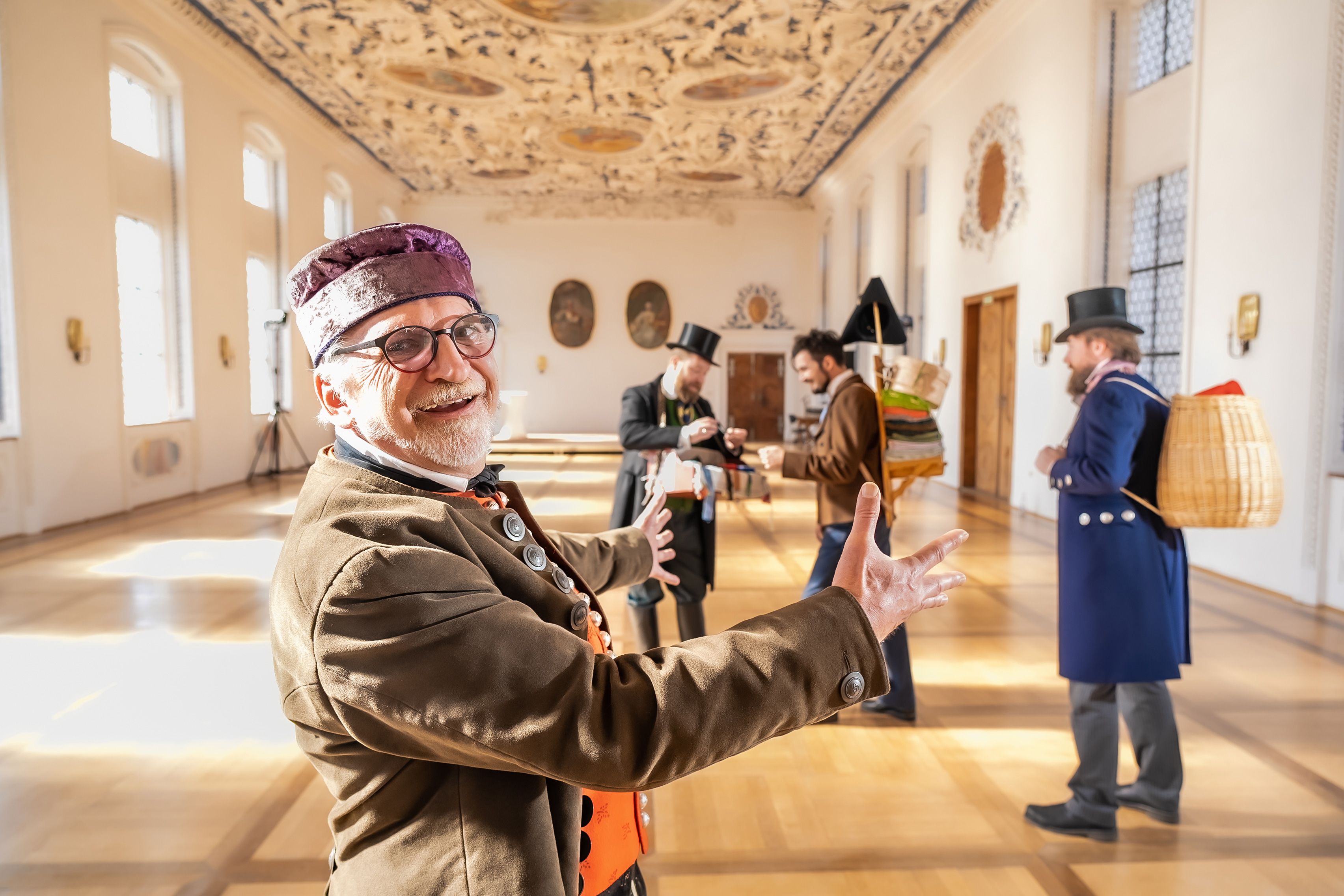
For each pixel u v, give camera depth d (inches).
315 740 36.8
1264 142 230.8
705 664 32.6
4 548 290.5
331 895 37.3
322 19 418.9
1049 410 350.0
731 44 445.7
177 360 423.5
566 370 823.1
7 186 305.3
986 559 273.4
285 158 536.4
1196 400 97.7
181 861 102.0
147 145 406.0
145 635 192.4
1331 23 208.2
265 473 509.4
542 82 504.4
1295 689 156.2
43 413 321.4
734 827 110.5
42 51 320.2
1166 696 106.5
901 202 550.3
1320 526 212.4
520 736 30.7
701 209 815.1
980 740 137.1
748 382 824.3
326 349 40.2
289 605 34.5
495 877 33.4
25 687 160.2
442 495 40.1
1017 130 380.5
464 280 42.2
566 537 56.5
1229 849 103.2
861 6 398.3
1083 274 322.7
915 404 133.6
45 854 103.5
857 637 35.3
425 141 630.5
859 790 120.3
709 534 146.6
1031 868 100.0
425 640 31.1
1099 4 313.7
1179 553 104.0
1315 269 213.5
